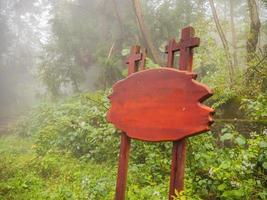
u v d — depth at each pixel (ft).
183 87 9.90
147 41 41.14
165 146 20.34
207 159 17.38
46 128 30.01
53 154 26.12
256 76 25.84
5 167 23.79
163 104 10.44
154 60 41.50
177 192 9.96
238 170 14.43
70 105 34.94
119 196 12.12
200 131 9.30
